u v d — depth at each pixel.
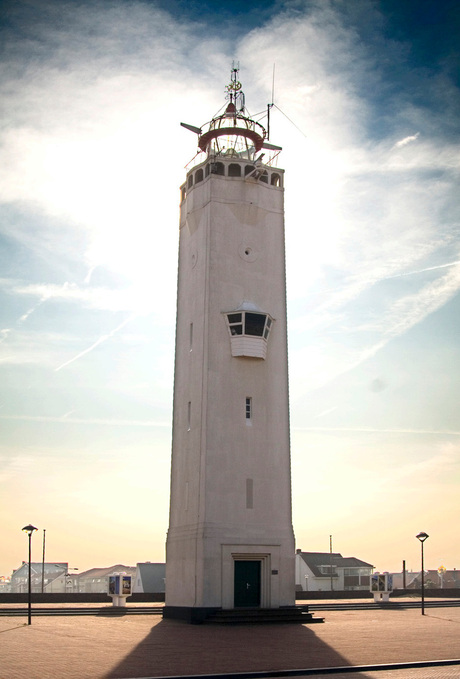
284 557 55.47
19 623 51.25
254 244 61.03
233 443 56.19
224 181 61.03
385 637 41.66
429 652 35.28
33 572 182.38
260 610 52.47
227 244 60.03
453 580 166.88
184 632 44.78
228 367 57.62
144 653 34.62
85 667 30.17
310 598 86.31
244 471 55.97
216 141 63.66
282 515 56.50
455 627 47.97
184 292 62.75
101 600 74.69
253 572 55.06
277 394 58.91
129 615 60.66
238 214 60.84
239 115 64.50
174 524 58.28
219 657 33.47
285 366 59.97
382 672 30.81
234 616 50.72
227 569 53.56
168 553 58.19
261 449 57.03
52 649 35.91
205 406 56.22
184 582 55.06
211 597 52.50
